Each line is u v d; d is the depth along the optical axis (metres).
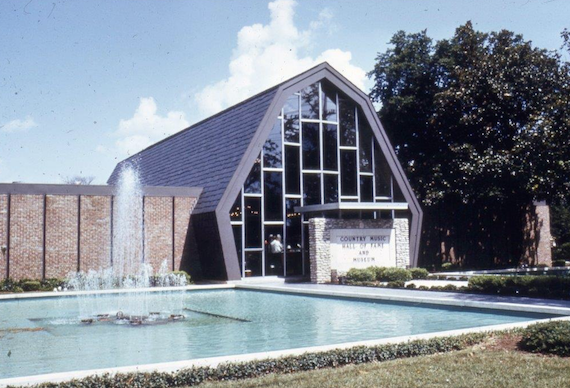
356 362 9.21
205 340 12.42
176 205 28.34
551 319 12.84
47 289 24.08
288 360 8.87
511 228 41.38
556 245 58.75
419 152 42.66
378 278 26.12
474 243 39.19
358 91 30.61
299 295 22.08
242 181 26.62
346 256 26.83
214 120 35.22
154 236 27.73
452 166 36.91
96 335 13.45
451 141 39.06
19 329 14.60
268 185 28.30
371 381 7.82
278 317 15.89
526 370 8.28
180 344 11.99
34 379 7.90
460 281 25.53
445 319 14.73
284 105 29.06
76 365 10.13
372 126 30.92
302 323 14.62
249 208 27.70
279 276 28.16
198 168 31.67
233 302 20.16
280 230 28.44
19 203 25.02
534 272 34.28
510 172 33.56
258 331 13.47
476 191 35.94
